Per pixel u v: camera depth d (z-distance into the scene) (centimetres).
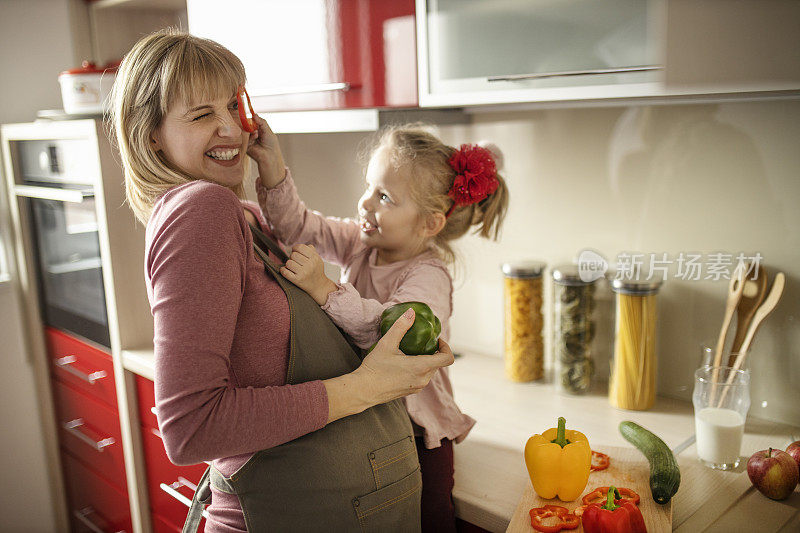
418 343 98
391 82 133
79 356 186
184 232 83
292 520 95
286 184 126
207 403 80
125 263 161
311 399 87
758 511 106
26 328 204
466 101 123
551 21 110
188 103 94
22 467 210
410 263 122
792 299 129
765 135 127
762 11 87
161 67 93
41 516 217
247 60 160
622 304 141
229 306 83
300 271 100
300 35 146
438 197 118
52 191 172
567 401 151
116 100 98
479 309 180
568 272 149
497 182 125
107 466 185
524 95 115
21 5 195
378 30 133
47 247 189
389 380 95
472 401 152
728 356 130
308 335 96
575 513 103
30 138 178
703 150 135
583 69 108
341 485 95
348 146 184
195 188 87
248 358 92
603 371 161
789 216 126
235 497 100
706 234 138
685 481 116
